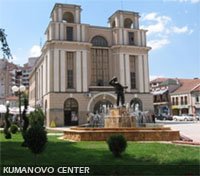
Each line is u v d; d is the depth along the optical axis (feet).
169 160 38.75
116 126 78.64
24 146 57.62
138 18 188.65
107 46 181.37
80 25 173.27
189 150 48.21
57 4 170.50
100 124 113.91
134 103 178.09
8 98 311.68
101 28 181.16
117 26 183.83
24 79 456.45
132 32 184.65
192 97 234.58
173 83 263.90
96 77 177.37
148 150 48.52
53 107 161.89
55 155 45.19
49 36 174.50
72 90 166.91
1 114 157.07
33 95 253.24
